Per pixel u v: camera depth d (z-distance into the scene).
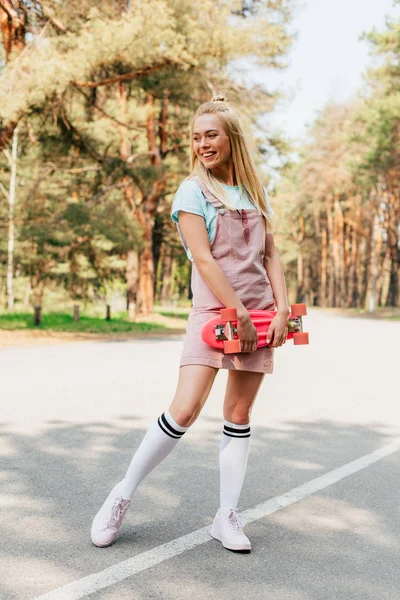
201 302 2.99
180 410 2.92
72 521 3.33
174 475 4.16
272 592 2.62
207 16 16.69
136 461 2.97
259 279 3.03
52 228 18.33
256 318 2.96
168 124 27.62
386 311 42.38
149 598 2.53
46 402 6.54
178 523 3.33
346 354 11.56
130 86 19.88
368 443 5.11
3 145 16.30
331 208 56.75
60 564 2.81
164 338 16.28
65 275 27.55
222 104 3.08
